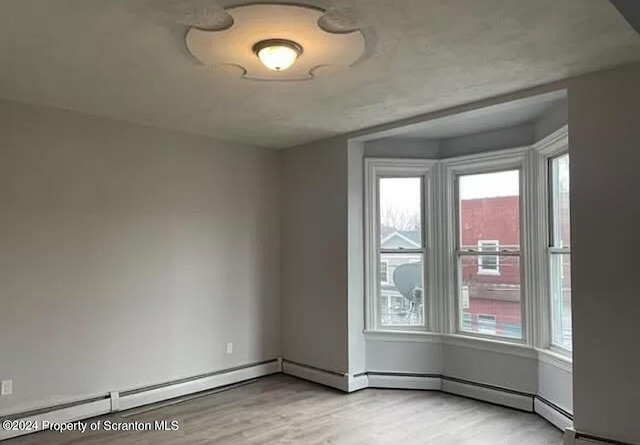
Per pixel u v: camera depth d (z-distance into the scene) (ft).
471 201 16.02
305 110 13.51
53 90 11.75
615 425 10.13
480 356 15.20
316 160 17.22
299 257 17.75
